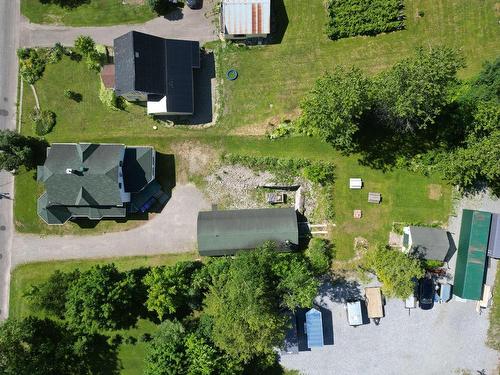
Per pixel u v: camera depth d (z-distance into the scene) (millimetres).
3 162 48938
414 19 52938
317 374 51906
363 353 51906
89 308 45844
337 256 52188
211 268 50031
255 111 52906
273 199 52344
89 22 53125
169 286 47938
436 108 45312
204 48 53094
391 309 51969
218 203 52688
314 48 53031
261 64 53062
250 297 43469
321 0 52906
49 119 52531
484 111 46188
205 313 51656
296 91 52844
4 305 52438
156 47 49625
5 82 52875
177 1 52906
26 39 53094
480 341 51938
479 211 50844
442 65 42688
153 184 51938
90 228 52562
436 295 51719
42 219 52344
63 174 47094
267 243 47812
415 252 50375
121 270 52125
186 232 52531
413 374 51844
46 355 49969
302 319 51469
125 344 52031
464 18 52875
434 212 52156
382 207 52344
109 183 47531
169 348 47125
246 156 52375
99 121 52781
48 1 53156
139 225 52531
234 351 45938
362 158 52469
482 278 50219
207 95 52938
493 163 45000
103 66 52469
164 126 52781
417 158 52062
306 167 52031
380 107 48406
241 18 50750
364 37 53062
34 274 52344
